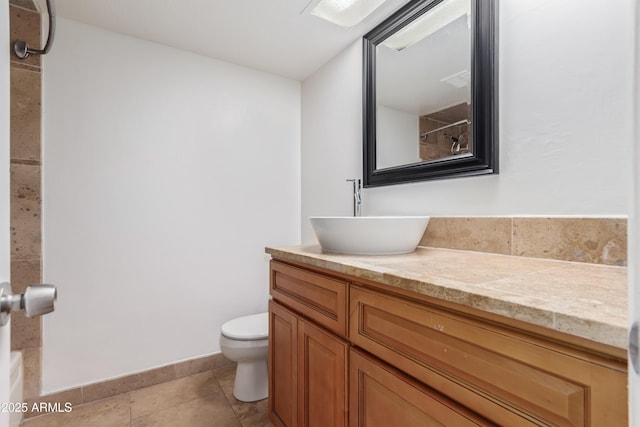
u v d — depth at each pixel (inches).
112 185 64.5
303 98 88.0
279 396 51.3
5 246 15.9
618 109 32.4
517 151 40.6
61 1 55.9
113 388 64.2
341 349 35.9
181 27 63.9
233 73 78.9
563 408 18.0
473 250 45.1
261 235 82.7
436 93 50.9
